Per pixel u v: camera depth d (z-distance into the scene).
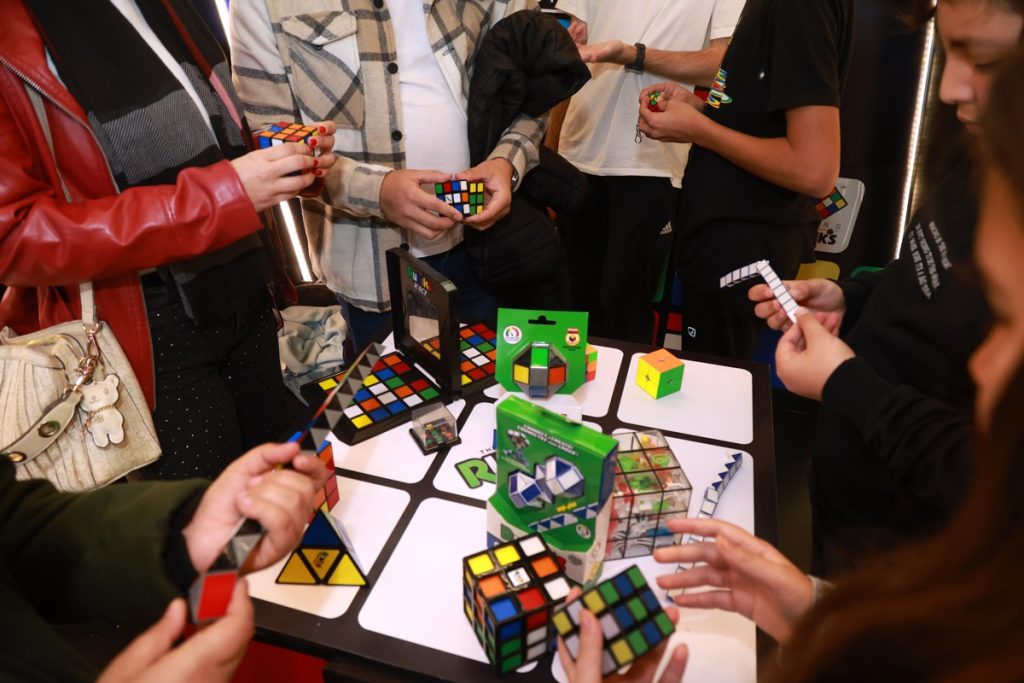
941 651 0.44
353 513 1.17
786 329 1.38
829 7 1.63
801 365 1.11
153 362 1.42
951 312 1.00
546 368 1.34
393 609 1.02
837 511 1.29
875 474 1.19
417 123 1.82
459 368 1.41
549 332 1.39
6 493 0.83
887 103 2.42
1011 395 0.43
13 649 0.67
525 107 1.96
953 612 0.43
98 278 1.27
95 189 1.29
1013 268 0.48
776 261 2.05
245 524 0.75
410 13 1.74
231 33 1.69
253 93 1.74
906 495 1.12
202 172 1.27
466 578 0.96
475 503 1.20
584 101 2.43
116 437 1.31
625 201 2.49
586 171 2.50
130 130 1.28
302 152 1.37
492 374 1.49
